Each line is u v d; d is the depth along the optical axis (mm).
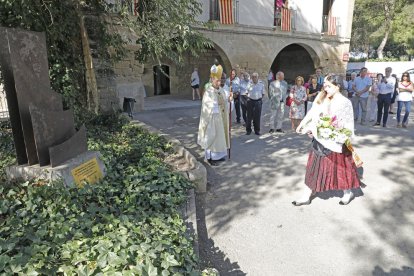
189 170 5113
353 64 31219
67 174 3855
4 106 9648
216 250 3664
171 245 2838
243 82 9750
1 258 2371
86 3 7680
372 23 35500
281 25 17609
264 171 6059
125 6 7121
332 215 4395
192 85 17031
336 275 3248
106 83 8891
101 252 2514
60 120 4121
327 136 4258
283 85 9211
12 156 4754
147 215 3445
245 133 9281
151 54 7645
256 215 4426
